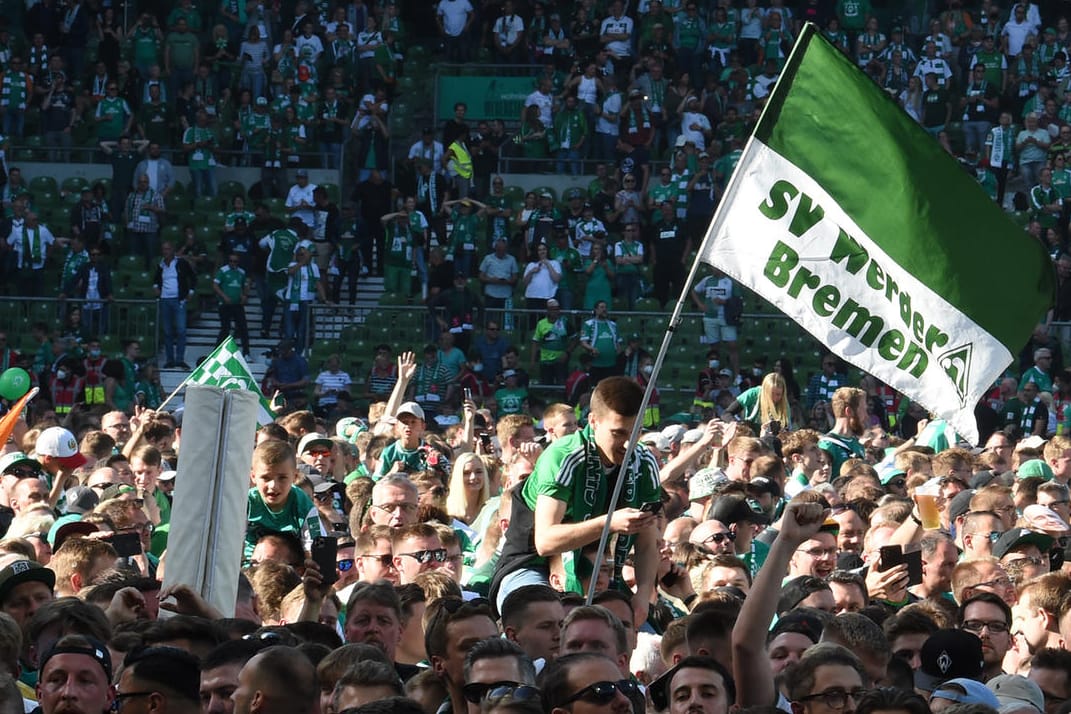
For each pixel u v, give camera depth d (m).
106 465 22.06
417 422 26.89
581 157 59.72
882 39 61.78
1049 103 58.47
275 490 18.77
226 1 62.72
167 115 60.62
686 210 54.75
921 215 15.20
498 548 17.84
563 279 52.91
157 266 53.09
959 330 15.26
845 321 15.18
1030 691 13.16
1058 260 53.62
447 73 63.16
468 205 54.97
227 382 30.92
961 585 16.94
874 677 13.20
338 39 61.72
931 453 29.27
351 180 60.19
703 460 28.14
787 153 15.20
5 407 46.25
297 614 14.94
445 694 12.42
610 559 14.95
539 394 49.88
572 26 62.97
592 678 10.46
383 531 16.95
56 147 59.41
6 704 10.73
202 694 11.28
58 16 63.22
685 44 61.16
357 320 52.25
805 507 11.54
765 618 11.48
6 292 54.34
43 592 14.38
